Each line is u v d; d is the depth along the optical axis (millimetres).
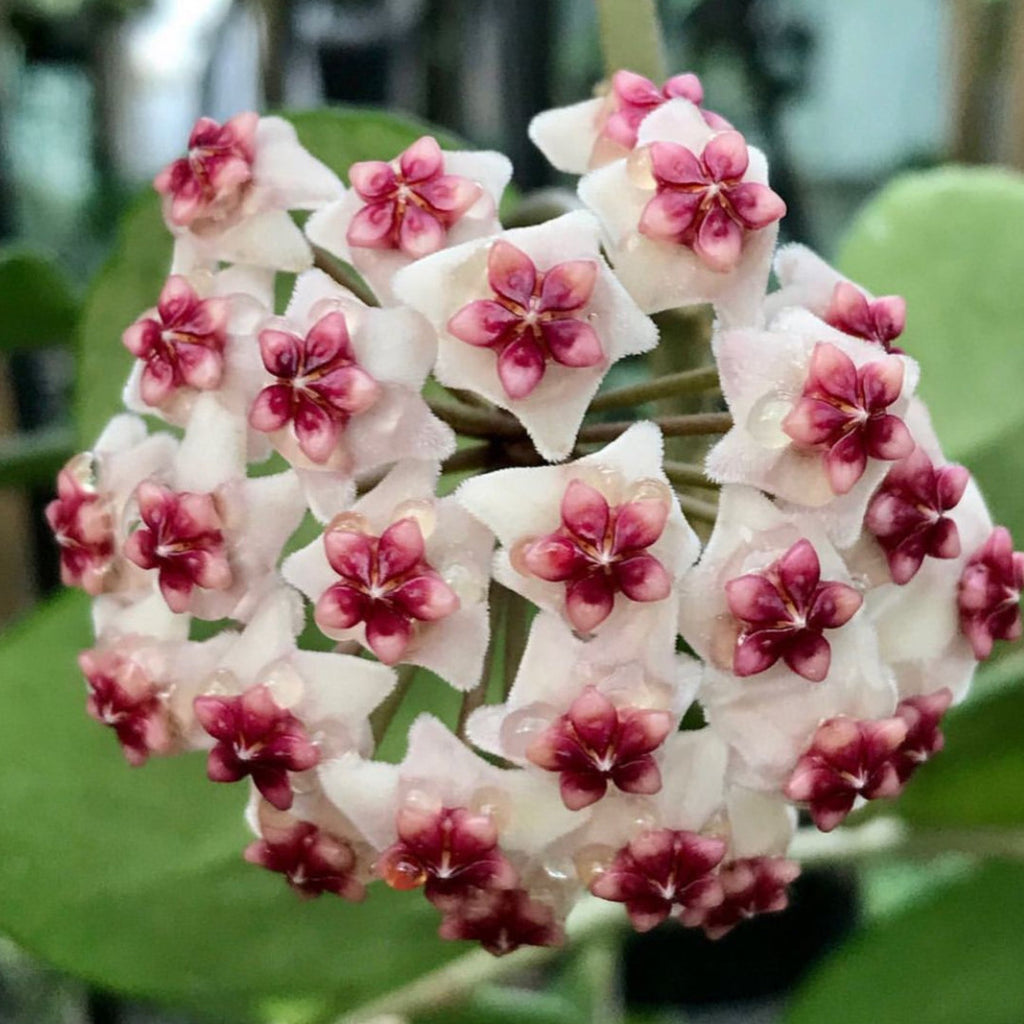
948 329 184
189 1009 194
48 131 277
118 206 279
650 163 137
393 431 135
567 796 135
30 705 164
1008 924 186
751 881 140
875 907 254
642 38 157
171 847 166
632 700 134
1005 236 183
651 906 138
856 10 281
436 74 249
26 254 178
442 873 135
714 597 135
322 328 134
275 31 206
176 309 140
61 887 165
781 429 134
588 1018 218
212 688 138
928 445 141
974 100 255
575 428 134
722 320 137
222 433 138
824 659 135
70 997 246
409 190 137
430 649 135
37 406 263
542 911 139
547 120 147
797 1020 189
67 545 145
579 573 132
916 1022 186
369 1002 177
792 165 285
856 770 136
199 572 137
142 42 281
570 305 133
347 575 134
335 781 136
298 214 158
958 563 143
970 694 169
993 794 181
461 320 133
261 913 167
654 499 133
